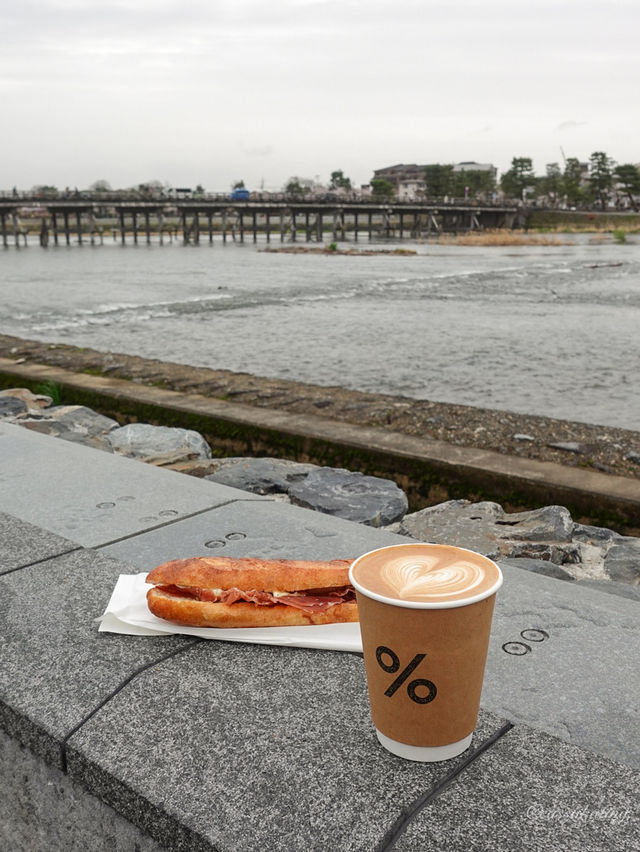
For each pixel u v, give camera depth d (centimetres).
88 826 52
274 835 43
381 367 414
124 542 93
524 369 409
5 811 58
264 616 65
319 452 232
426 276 1127
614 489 181
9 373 358
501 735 52
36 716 55
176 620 65
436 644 43
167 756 50
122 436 232
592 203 5284
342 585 66
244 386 333
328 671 60
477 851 41
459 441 239
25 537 93
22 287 966
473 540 147
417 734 47
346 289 920
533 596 77
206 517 103
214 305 743
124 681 59
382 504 166
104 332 552
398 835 42
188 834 44
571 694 59
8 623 70
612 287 929
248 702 56
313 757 49
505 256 1705
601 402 333
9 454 140
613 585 122
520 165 5506
